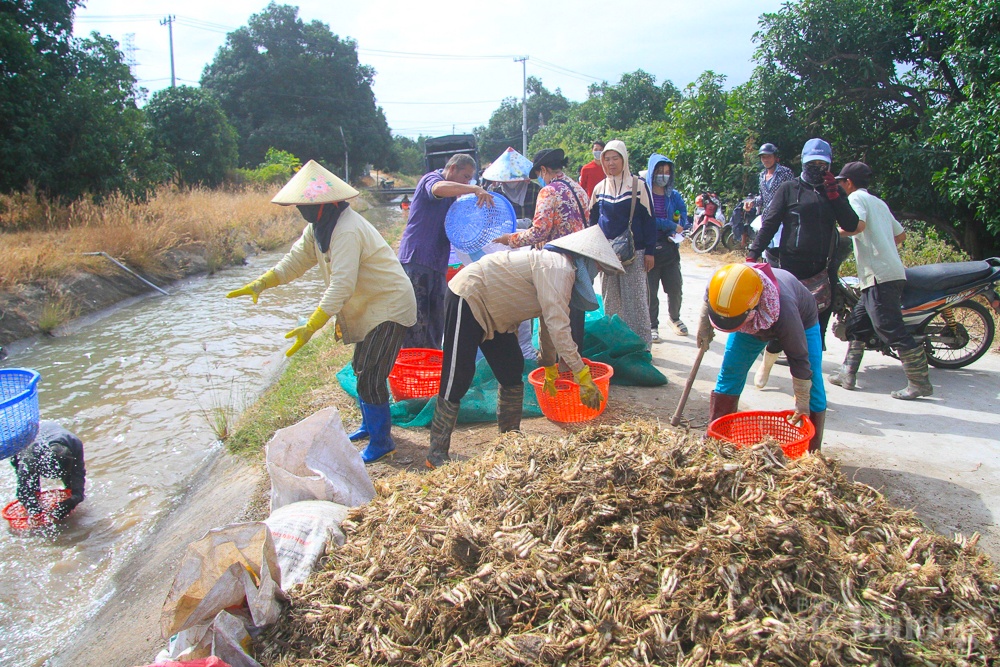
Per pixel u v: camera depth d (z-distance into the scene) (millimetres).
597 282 9375
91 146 16172
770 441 2969
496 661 2236
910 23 10195
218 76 54281
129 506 4602
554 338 3598
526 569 2479
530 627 2350
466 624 2414
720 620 2275
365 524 3006
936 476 3885
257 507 4027
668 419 4840
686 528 2574
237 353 8227
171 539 3988
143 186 18031
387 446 4449
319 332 8633
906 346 4980
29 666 3088
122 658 2975
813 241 4840
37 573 3848
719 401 3949
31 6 17141
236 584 2412
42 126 15336
